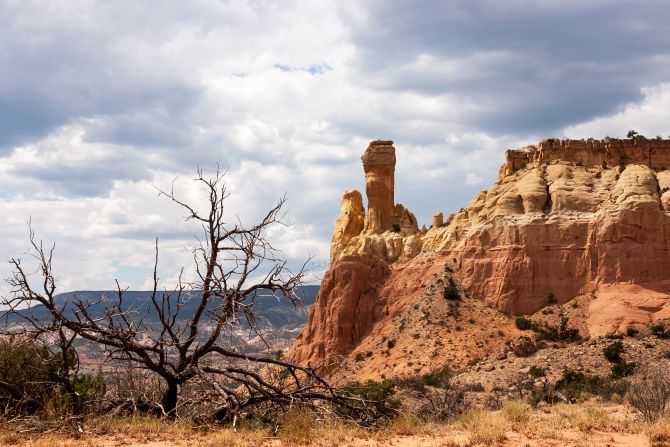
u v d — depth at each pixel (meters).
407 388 47.66
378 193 107.69
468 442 18.55
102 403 22.23
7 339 21.72
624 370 59.91
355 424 21.11
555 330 80.31
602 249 84.88
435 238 101.38
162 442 17.77
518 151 102.25
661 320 76.50
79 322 20.66
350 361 85.38
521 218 91.12
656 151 96.94
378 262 99.56
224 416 20.91
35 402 20.56
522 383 55.09
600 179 93.69
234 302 21.11
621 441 19.03
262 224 21.95
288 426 19.42
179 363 21.81
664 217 85.00
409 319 88.00
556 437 19.53
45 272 20.25
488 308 87.88
